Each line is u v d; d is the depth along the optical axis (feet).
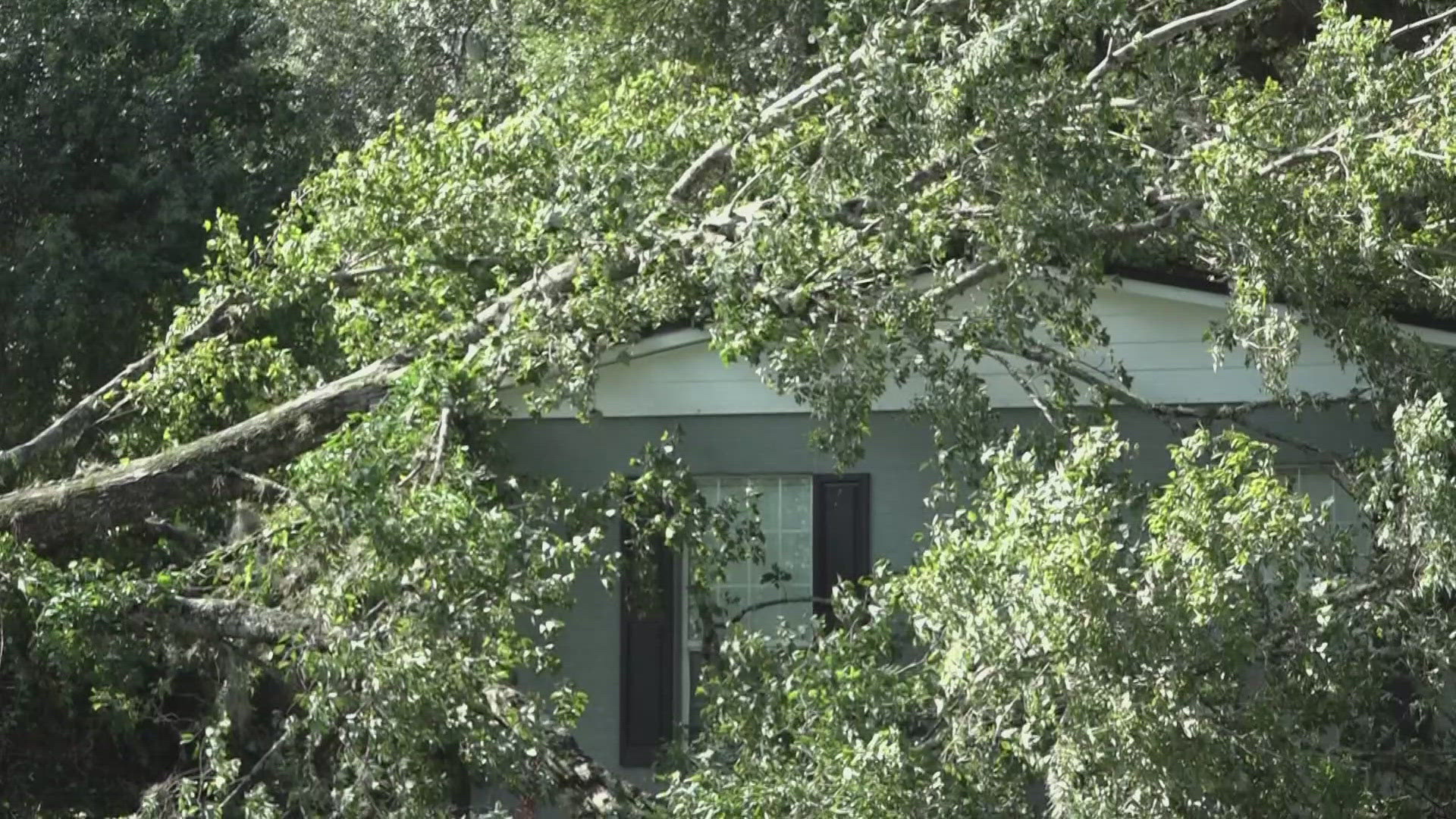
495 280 42.78
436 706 30.07
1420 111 36.50
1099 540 25.98
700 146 41.39
